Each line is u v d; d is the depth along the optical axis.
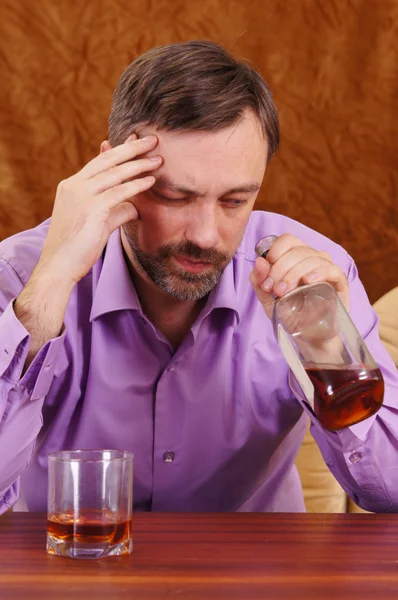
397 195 2.79
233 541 1.16
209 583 0.97
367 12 2.73
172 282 1.47
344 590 0.95
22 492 1.74
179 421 1.68
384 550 1.12
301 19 2.72
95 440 1.67
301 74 2.74
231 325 1.69
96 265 1.70
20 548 1.12
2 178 2.69
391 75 2.75
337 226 2.78
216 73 1.38
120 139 1.47
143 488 1.71
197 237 1.40
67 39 2.68
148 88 1.40
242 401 1.72
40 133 2.69
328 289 1.24
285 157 2.76
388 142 2.77
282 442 1.79
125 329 1.66
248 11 2.71
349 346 1.21
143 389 1.67
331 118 2.76
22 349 1.38
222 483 1.75
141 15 2.69
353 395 1.20
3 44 2.66
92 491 1.07
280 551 1.11
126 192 1.40
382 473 1.54
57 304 1.42
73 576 0.99
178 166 1.37
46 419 1.67
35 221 2.71
